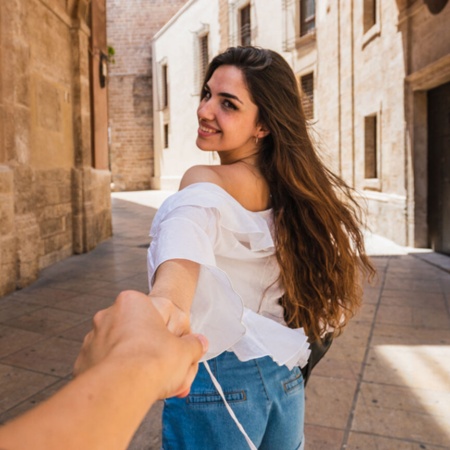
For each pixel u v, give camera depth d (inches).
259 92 41.5
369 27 427.8
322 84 553.3
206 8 903.1
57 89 300.4
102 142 396.2
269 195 42.6
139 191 1140.5
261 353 41.4
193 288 30.0
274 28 673.0
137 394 14.9
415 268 279.9
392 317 189.3
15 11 226.2
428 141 335.6
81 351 17.5
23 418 12.4
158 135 1157.1
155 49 1143.0
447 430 106.9
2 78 222.1
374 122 435.8
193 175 39.4
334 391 126.0
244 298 42.2
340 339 164.7
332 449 100.0
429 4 300.5
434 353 151.9
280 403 43.9
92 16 356.8
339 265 44.8
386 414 114.0
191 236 32.0
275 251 41.4
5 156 225.1
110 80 1179.3
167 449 43.3
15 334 167.9
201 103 43.8
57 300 212.4
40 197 276.8
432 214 332.5
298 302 43.1
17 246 230.4
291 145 42.4
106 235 406.3
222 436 41.8
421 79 317.4
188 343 19.0
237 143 42.0
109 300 213.8
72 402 13.3
